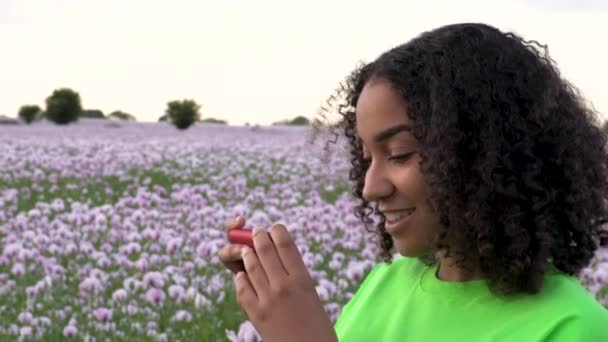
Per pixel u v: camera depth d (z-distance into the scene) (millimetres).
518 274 1268
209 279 7129
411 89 1314
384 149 1353
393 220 1361
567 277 1338
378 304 1569
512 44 1376
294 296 1257
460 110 1302
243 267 1385
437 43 1355
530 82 1341
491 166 1272
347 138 1750
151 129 44375
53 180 15250
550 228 1295
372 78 1366
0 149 21562
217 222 9508
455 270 1410
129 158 17875
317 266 7770
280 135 37906
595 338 1206
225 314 6145
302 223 8680
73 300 6711
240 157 20109
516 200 1275
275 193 13000
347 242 8109
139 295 6609
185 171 17672
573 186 1331
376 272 1679
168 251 7691
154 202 12477
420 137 1300
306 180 15375
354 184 1764
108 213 10180
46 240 8352
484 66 1333
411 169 1320
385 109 1328
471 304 1347
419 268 1542
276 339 1250
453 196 1283
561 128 1340
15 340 5879
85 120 56094
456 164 1281
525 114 1327
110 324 5965
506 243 1281
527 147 1296
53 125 49094
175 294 6250
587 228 1358
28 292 6738
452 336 1340
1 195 14312
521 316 1271
